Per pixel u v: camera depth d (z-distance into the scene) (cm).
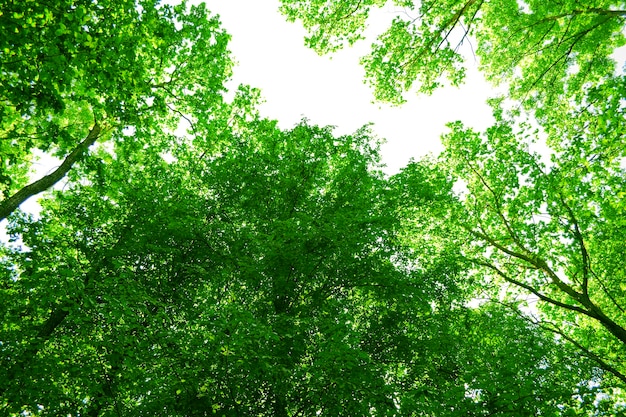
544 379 770
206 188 1273
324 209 1141
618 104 858
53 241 1020
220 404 739
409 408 697
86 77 734
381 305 1046
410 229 1407
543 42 1364
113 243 1038
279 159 1245
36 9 569
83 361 721
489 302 1488
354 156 1272
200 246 1043
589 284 1488
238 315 703
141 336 748
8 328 830
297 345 846
